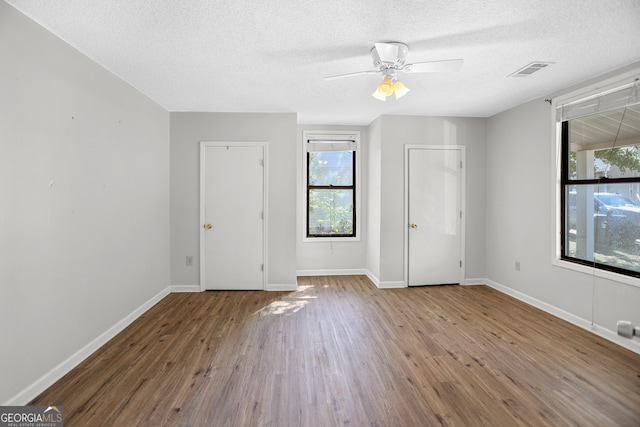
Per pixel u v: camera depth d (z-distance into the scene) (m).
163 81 3.19
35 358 2.08
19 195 1.96
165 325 3.23
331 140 5.23
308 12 2.00
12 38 1.90
